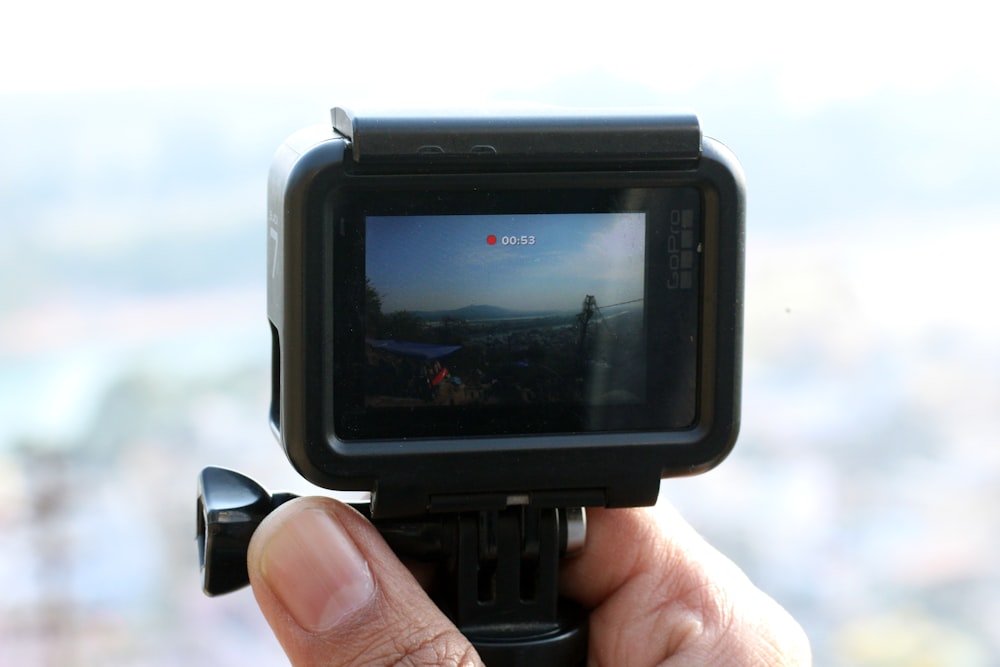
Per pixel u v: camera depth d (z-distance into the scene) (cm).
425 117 23
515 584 25
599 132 23
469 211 23
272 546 23
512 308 24
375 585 23
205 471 25
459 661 23
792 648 27
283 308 23
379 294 23
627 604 27
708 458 24
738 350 24
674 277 24
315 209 23
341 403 23
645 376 24
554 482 24
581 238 24
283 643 24
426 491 24
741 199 24
